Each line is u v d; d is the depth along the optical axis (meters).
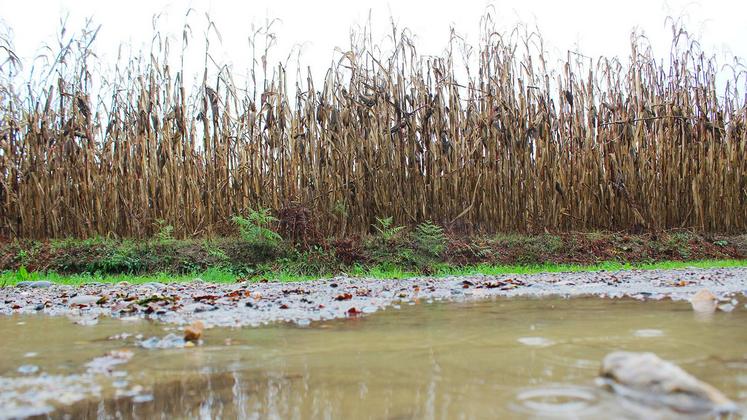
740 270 6.80
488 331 2.56
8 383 1.77
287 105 9.25
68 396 1.61
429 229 8.55
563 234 9.54
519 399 1.44
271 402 1.50
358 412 1.38
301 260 8.12
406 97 9.49
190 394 1.60
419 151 9.47
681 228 10.25
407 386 1.60
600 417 1.28
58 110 9.27
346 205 9.12
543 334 2.42
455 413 1.34
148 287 5.77
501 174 9.70
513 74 9.98
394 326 2.81
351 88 9.42
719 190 10.50
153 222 8.97
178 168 9.05
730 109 10.81
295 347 2.29
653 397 1.42
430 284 5.68
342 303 4.00
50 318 3.57
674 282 5.16
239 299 4.36
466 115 9.80
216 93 9.17
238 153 9.24
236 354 2.16
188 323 3.16
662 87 10.62
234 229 9.02
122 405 1.52
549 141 9.89
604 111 10.47
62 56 9.14
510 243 9.08
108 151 9.17
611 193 10.09
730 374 1.64
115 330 2.93
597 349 2.06
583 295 4.25
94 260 7.91
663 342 2.15
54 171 8.96
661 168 10.34
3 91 9.14
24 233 8.91
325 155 9.19
